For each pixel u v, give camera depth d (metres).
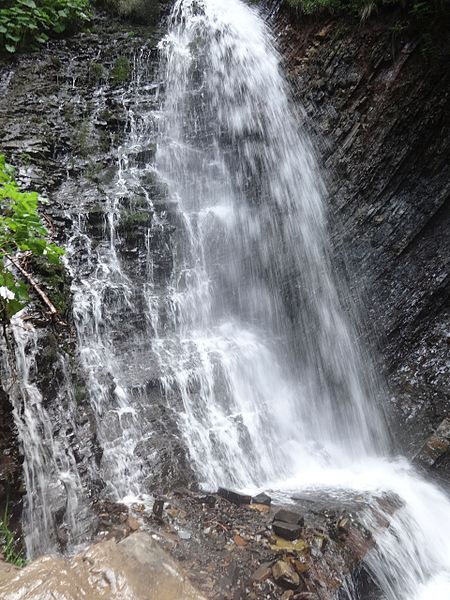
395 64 7.55
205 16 9.80
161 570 2.13
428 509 5.27
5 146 6.60
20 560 3.44
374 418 6.78
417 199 7.20
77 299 5.62
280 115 8.53
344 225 7.58
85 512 4.03
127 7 9.77
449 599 4.38
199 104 8.98
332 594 3.75
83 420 4.61
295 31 9.06
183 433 5.20
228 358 6.24
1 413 3.92
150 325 6.23
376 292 7.23
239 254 7.66
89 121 7.75
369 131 7.62
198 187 8.03
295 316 7.50
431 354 6.86
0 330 4.25
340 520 4.40
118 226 6.54
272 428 6.02
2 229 3.56
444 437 6.08
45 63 8.30
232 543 3.97
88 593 1.98
